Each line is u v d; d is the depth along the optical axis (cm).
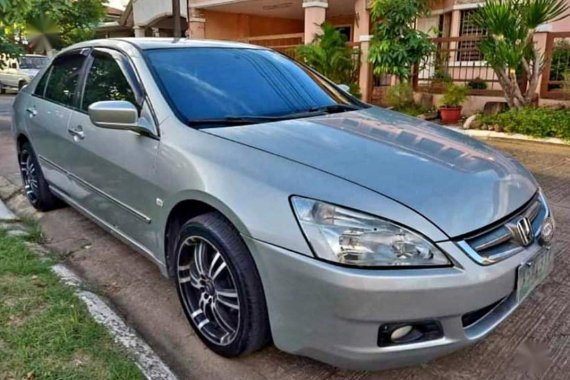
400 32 891
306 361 229
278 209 196
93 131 309
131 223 289
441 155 233
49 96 394
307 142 232
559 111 750
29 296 270
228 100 281
